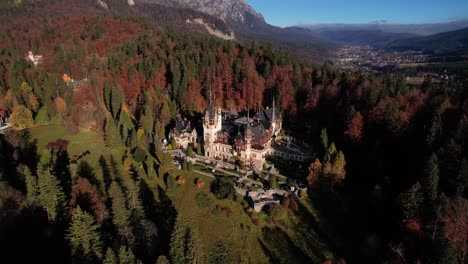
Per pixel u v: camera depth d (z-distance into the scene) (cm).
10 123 15000
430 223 8919
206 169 13200
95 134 14850
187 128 15888
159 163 13350
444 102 12862
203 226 10488
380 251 9769
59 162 12356
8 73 18525
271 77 19550
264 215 11031
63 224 8819
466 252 8238
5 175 10469
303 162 13838
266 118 16162
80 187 9450
